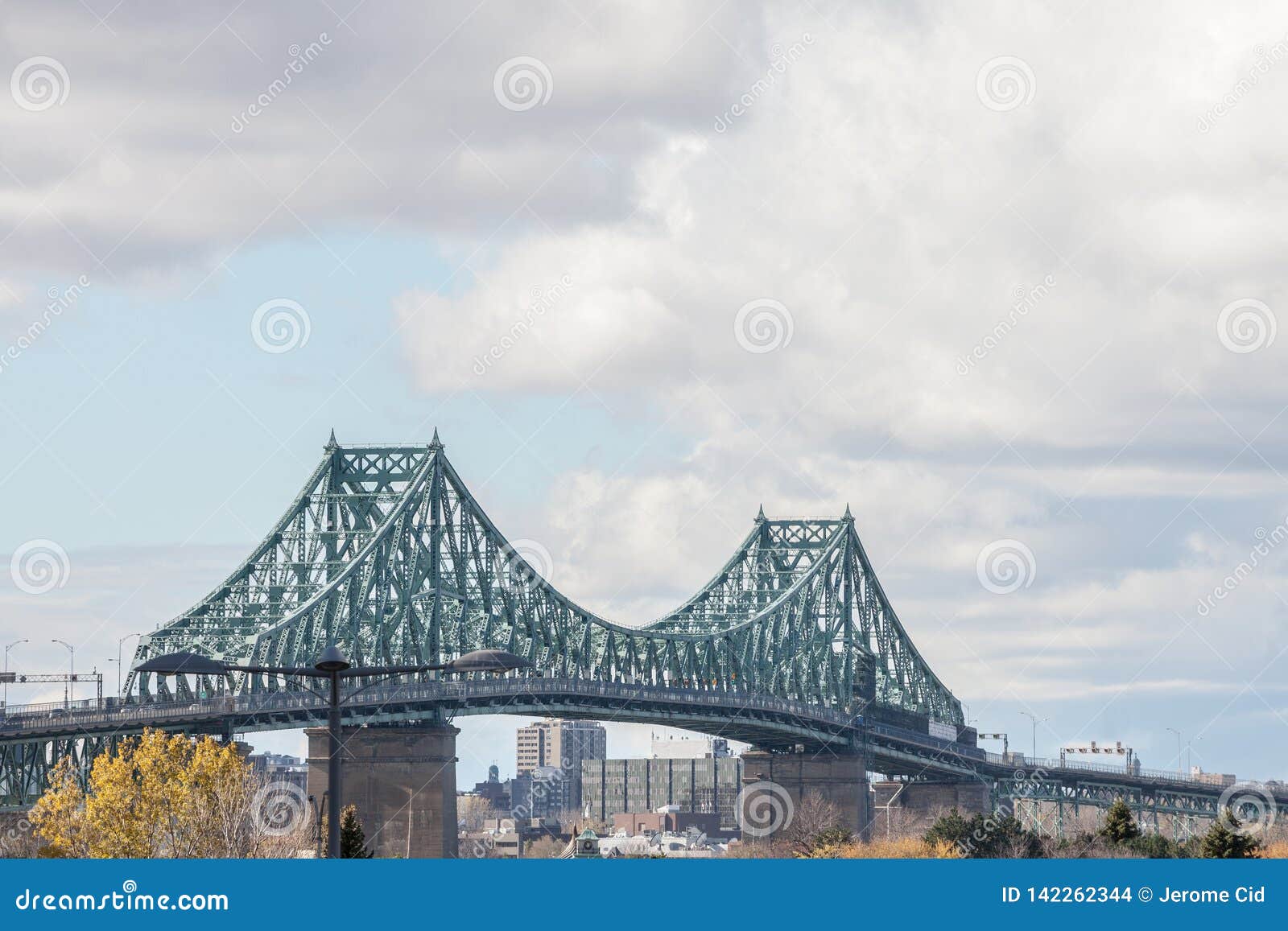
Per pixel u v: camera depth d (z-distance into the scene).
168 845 130.62
